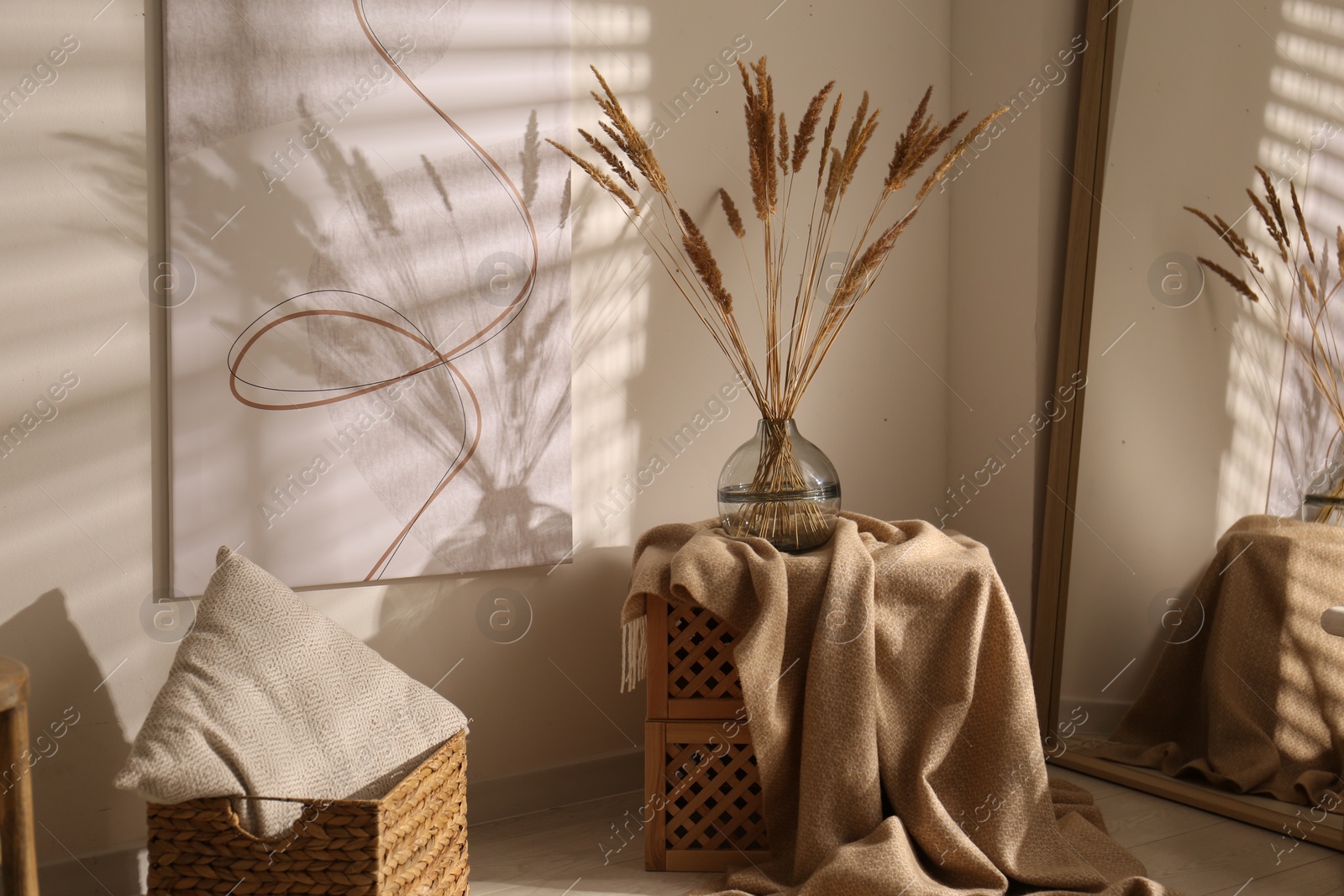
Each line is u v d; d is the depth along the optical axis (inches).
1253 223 84.6
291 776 61.7
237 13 75.6
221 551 70.9
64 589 72.4
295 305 79.1
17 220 69.8
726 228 100.1
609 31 92.4
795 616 77.4
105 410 73.3
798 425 105.4
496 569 89.3
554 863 81.0
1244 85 86.1
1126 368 96.7
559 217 90.4
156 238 74.5
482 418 87.6
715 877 78.2
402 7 82.1
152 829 59.3
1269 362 83.0
